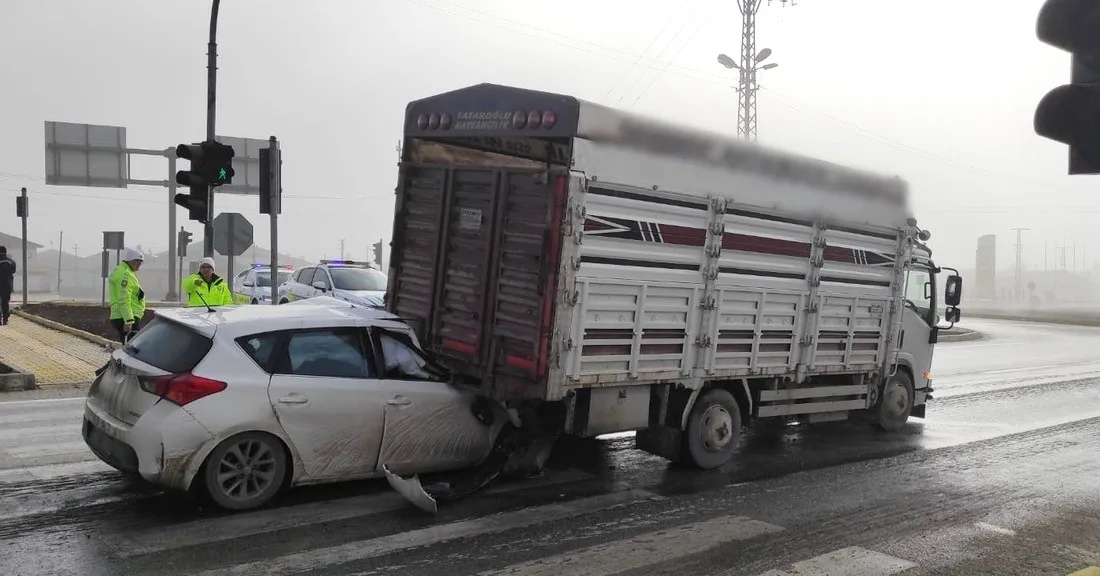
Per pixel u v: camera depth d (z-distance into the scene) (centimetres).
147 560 502
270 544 537
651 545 575
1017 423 1151
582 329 655
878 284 945
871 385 976
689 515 651
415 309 786
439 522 599
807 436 1012
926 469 851
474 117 724
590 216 648
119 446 575
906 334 1044
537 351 640
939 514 686
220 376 574
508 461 704
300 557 518
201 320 608
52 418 923
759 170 785
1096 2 263
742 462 849
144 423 559
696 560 550
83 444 792
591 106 643
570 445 837
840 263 887
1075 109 267
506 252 681
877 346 955
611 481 743
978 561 573
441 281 752
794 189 822
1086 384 1622
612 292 674
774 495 723
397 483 621
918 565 559
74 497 619
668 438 762
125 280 1212
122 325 1225
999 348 2588
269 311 645
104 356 1423
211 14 1348
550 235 636
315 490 656
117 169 3291
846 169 883
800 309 846
